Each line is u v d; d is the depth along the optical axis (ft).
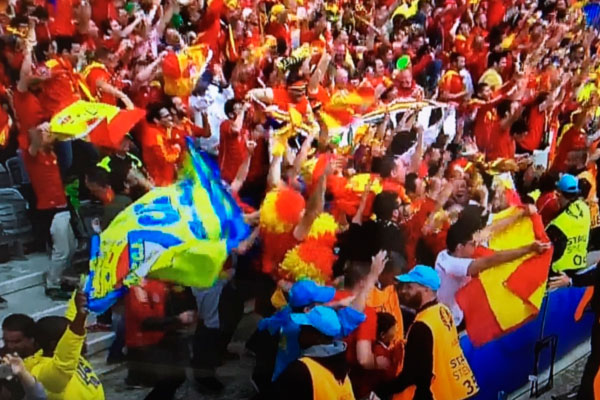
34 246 20.68
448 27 36.01
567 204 38.75
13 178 20.63
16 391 19.72
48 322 20.01
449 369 31.50
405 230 30.22
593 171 41.98
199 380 23.56
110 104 22.48
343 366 26.17
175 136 23.32
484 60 37.32
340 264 27.48
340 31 30.45
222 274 23.84
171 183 23.12
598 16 45.70
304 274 25.82
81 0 22.00
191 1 25.04
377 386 28.91
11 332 19.71
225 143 24.75
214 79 25.07
